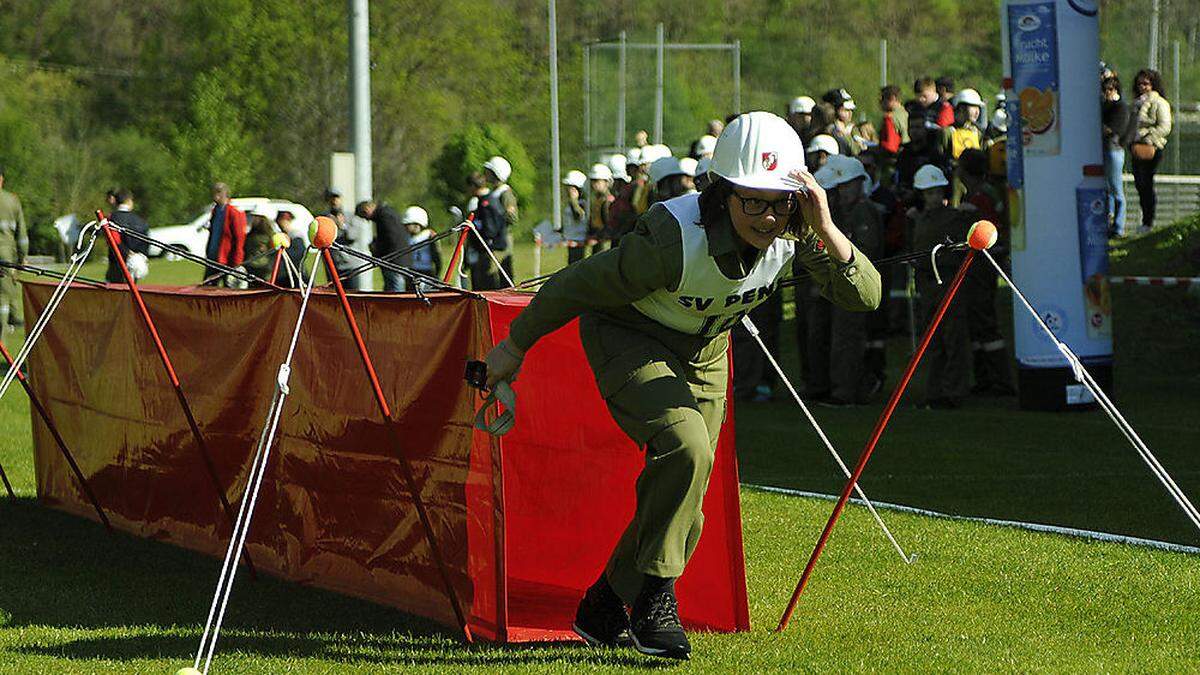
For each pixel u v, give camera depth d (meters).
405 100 107.69
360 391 11.18
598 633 9.99
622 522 11.04
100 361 14.77
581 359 10.82
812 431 21.77
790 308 36.41
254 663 9.80
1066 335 23.56
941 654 9.89
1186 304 31.42
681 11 122.00
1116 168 35.56
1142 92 36.12
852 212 24.19
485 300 9.98
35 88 111.12
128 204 35.22
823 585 12.10
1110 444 19.89
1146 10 55.28
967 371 24.36
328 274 10.11
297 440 11.98
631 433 9.33
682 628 9.72
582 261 9.29
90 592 12.18
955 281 9.77
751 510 15.43
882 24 115.81
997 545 13.47
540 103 116.31
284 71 107.94
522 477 11.34
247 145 106.69
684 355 9.57
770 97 110.44
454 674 9.48
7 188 96.88
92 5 124.81
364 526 11.38
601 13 124.88
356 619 11.18
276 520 12.37
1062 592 11.70
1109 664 9.63
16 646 10.39
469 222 13.84
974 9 117.56
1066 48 23.44
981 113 36.06
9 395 27.25
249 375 12.56
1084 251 23.56
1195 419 22.38
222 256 34.91
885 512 15.19
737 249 9.00
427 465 10.66
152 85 114.19
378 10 108.94
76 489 15.55
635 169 33.66
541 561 11.41
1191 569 12.42
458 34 110.62
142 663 9.82
